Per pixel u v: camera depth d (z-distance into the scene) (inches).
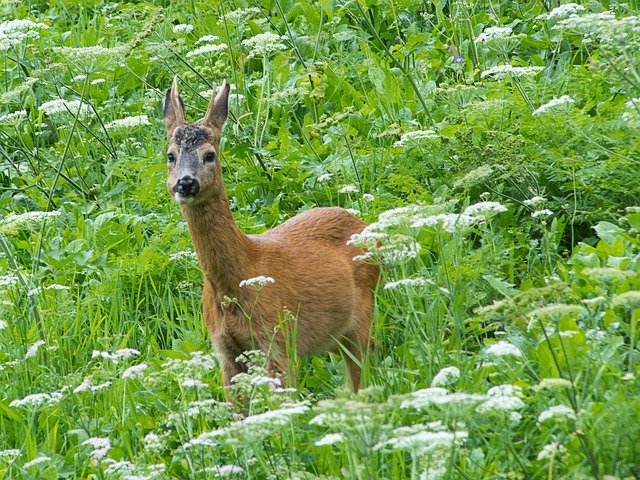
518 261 455.5
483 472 299.3
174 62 650.2
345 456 332.5
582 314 361.7
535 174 480.7
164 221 524.1
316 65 587.8
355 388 432.8
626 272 303.7
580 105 535.5
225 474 316.2
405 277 378.3
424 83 616.1
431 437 267.3
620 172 457.4
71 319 468.1
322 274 422.9
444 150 505.7
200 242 402.6
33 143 631.2
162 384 382.9
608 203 463.5
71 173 587.8
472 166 473.1
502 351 304.7
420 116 583.5
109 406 396.8
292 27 686.5
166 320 462.0
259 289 392.8
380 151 533.3
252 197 548.7
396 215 370.3
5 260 513.0
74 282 514.0
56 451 390.0
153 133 611.8
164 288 492.4
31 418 380.2
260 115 598.5
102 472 347.9
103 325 474.9
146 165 552.4
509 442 304.3
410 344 400.2
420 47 645.3
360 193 517.0
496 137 476.7
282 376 394.3
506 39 530.6
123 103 647.1
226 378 409.4
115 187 560.1
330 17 677.3
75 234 522.9
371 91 601.3
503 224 474.0
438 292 381.4
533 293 301.4
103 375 386.3
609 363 329.4
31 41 698.8
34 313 455.2
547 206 474.3
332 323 427.2
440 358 370.3
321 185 537.0
